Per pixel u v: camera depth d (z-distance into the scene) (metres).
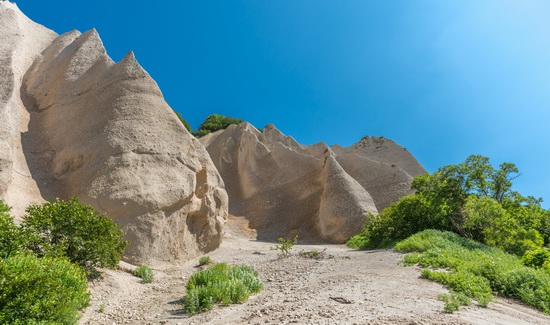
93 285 9.61
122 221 14.45
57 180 16.44
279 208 30.28
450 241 14.41
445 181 19.03
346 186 27.22
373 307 6.68
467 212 17.28
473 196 18.00
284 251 17.89
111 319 7.52
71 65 21.25
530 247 16.00
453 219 18.55
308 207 29.52
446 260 10.80
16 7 25.33
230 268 10.79
